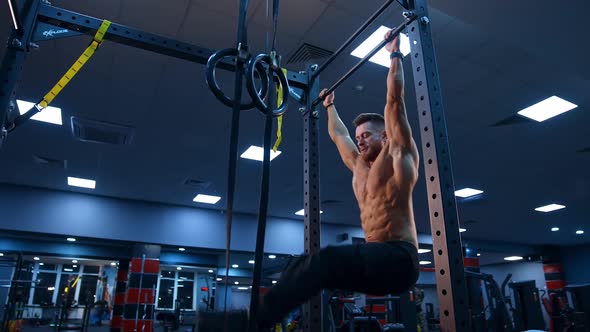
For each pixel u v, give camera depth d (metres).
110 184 8.45
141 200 9.55
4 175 7.95
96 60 4.29
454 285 1.12
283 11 3.62
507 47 4.02
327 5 3.55
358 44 3.99
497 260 18.86
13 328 7.49
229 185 0.77
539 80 4.59
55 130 6.01
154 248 9.59
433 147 1.27
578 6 3.05
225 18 3.72
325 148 6.38
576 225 11.66
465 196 9.03
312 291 1.04
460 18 3.32
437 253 1.18
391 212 1.32
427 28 1.45
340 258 1.09
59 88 1.72
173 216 9.79
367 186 1.46
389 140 1.44
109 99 5.13
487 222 11.34
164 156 6.95
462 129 5.81
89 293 9.72
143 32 1.90
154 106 5.29
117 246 12.09
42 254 11.43
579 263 14.75
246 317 0.70
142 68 4.44
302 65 4.39
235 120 0.85
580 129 5.76
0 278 11.76
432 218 1.23
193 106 5.26
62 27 1.79
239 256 13.30
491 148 6.47
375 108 5.24
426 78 1.36
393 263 1.15
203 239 9.91
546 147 6.41
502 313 5.39
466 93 4.87
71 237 8.90
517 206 9.79
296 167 7.27
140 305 9.10
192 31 3.90
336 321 5.63
